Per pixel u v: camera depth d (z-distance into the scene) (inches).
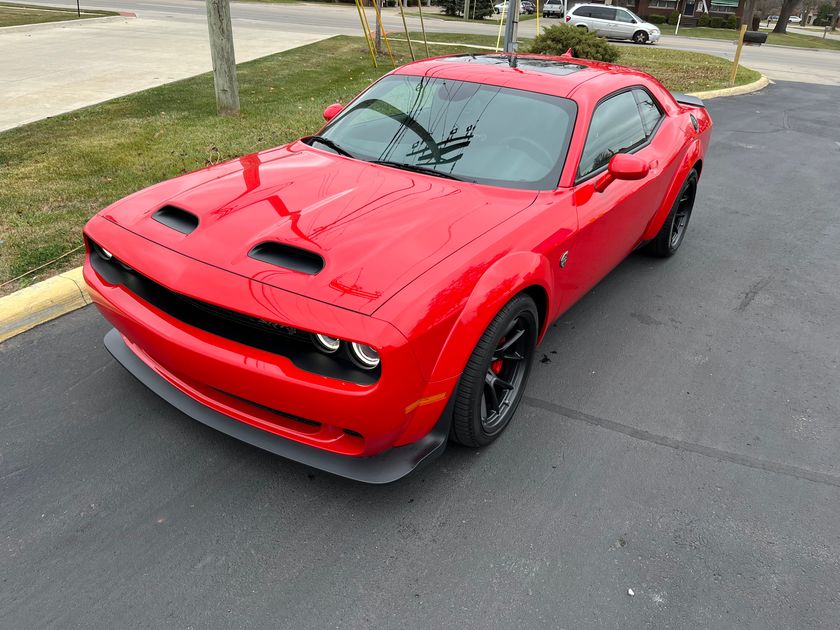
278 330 86.5
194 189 112.4
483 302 93.1
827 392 140.6
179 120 310.8
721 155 345.7
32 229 176.2
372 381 83.6
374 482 92.2
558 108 133.0
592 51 549.6
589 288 146.3
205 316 92.4
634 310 171.0
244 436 97.9
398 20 1176.2
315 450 95.3
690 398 134.7
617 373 141.7
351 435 91.0
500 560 92.6
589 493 106.4
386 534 95.4
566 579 90.4
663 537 98.8
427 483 105.8
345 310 82.6
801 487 111.7
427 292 87.7
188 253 93.8
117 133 282.0
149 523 94.2
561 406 128.6
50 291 144.2
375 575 88.7
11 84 393.1
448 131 130.9
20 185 211.6
